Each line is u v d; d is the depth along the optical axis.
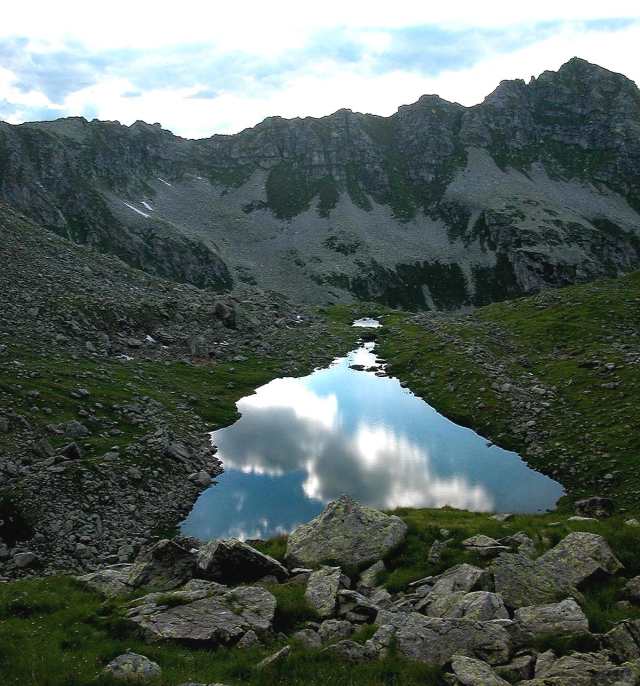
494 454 56.59
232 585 21.80
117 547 36.34
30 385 54.62
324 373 93.56
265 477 51.09
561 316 100.19
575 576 19.45
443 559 23.03
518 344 90.50
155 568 22.98
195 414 66.31
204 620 17.81
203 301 118.06
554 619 16.47
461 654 15.16
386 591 20.72
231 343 101.06
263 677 14.82
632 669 13.22
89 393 57.56
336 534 25.12
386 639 15.98
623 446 49.56
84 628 18.06
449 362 86.25
